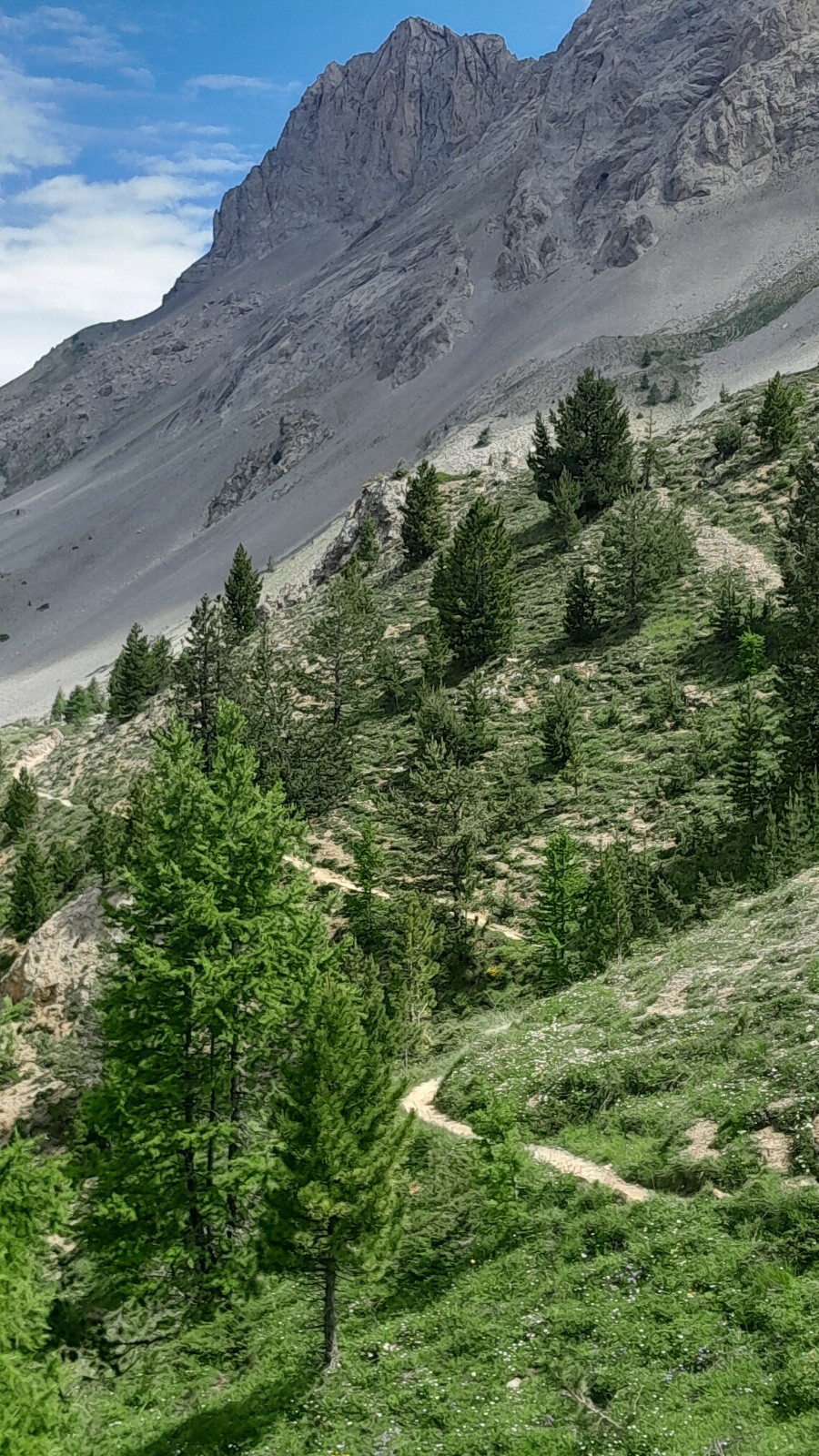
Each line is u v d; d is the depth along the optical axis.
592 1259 21.12
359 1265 20.81
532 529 107.25
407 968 45.28
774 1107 23.02
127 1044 25.73
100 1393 23.19
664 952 37.56
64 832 84.06
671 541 87.38
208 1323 24.61
